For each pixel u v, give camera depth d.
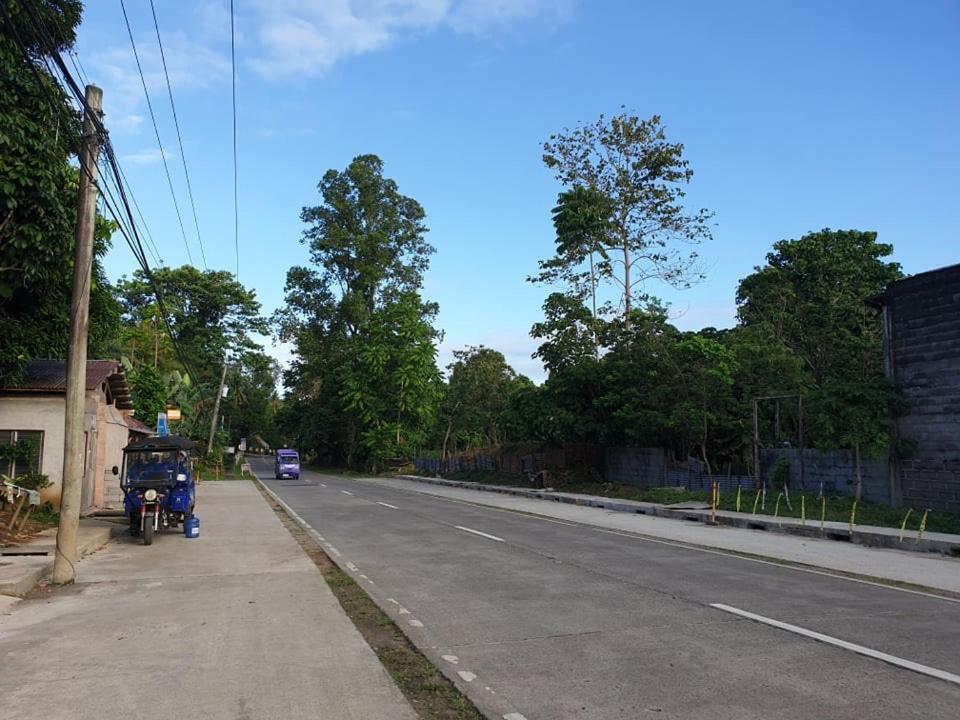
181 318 63.53
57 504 18.98
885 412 18.27
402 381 56.09
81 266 10.69
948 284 17.41
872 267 39.44
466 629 7.70
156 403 36.88
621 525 18.83
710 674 6.02
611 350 31.47
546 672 6.15
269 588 10.15
